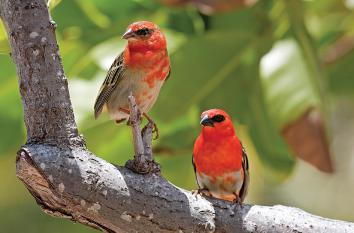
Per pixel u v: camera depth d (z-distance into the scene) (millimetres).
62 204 7016
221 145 9445
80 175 6969
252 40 11984
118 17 13039
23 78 7094
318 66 11602
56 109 7055
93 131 11711
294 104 11430
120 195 7129
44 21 7090
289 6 11805
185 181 13680
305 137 11352
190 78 11750
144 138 7457
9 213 16547
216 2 11500
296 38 11734
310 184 18172
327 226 7723
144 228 7324
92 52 12172
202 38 11844
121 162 13086
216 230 7605
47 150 6949
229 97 12625
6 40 7609
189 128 12836
